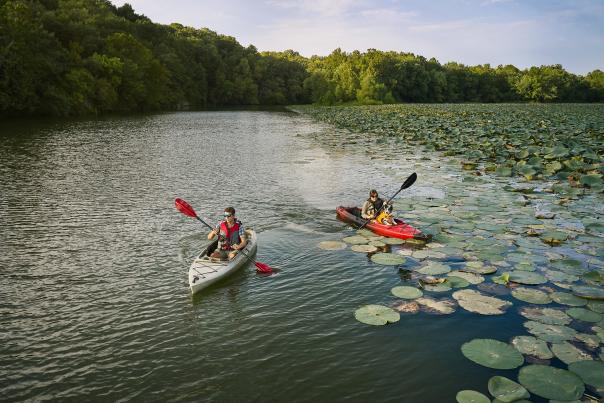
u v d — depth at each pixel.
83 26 61.69
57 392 5.36
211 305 7.41
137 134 33.78
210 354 6.07
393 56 131.12
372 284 8.08
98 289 8.00
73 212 12.76
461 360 5.84
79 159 21.72
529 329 6.38
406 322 6.74
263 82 108.88
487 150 22.64
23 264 9.09
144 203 13.78
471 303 7.14
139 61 67.12
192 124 44.72
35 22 50.66
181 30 122.38
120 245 10.18
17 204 13.55
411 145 26.55
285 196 14.73
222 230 9.13
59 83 51.31
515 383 5.18
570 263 8.55
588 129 31.28
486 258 8.96
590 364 5.51
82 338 6.47
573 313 6.75
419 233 10.08
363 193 15.07
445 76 115.81
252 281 8.30
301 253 9.61
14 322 6.89
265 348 6.19
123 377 5.62
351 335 6.46
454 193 14.49
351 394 5.28
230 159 22.20
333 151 24.72
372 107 77.94
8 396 5.29
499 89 123.56
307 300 7.55
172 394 5.31
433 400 5.15
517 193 14.47
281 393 5.30
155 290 7.97
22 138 29.31
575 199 13.65
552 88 114.38
